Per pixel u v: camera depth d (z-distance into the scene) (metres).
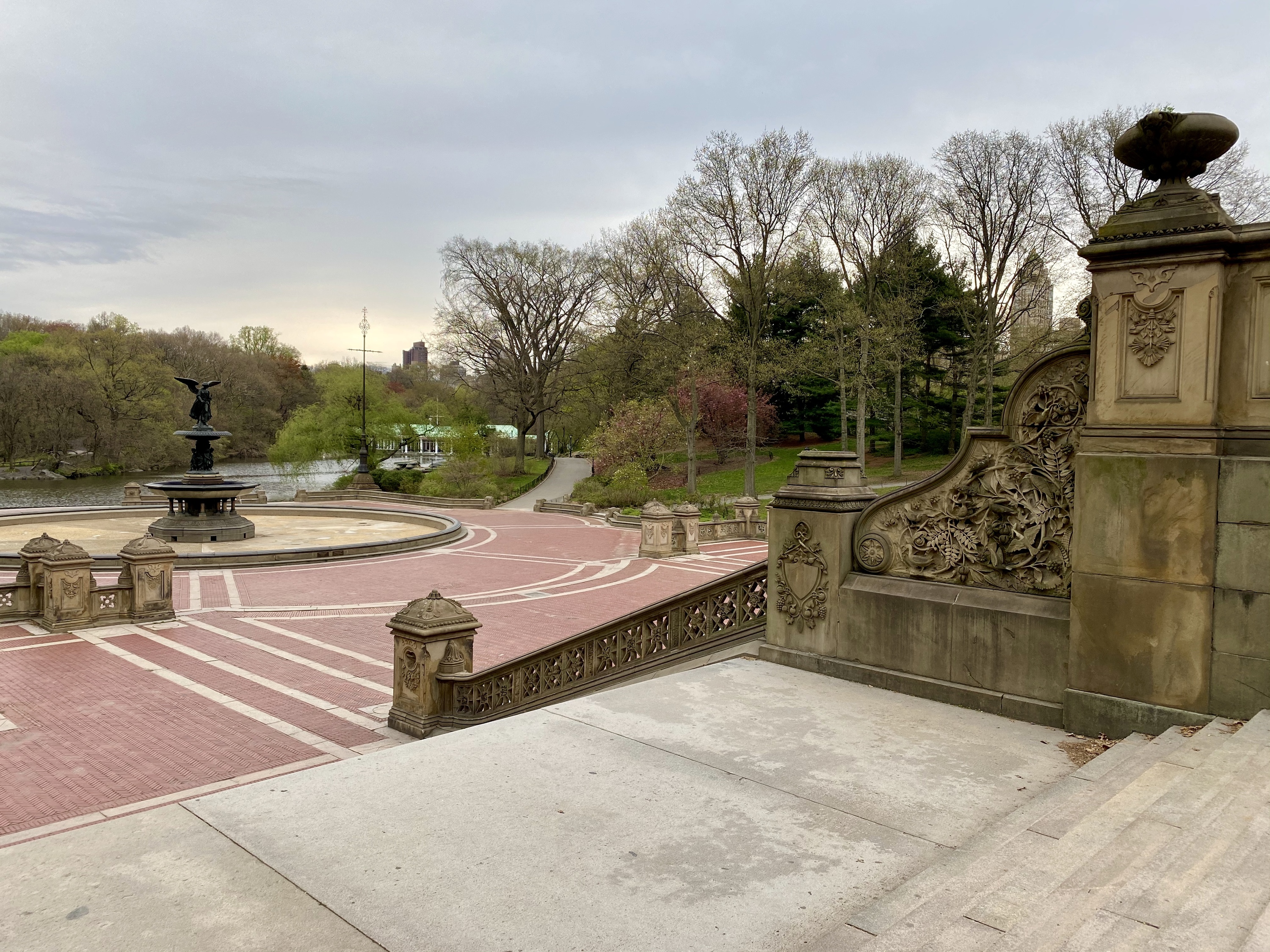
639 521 35.50
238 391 75.81
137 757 8.40
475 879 3.25
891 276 42.44
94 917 2.95
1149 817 3.11
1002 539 5.25
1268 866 2.63
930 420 51.75
